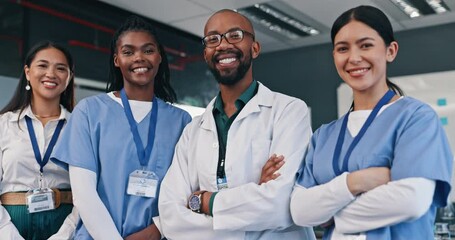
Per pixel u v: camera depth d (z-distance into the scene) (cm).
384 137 122
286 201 138
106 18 365
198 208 148
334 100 471
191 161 162
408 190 110
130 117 174
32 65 191
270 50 507
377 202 113
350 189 118
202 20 392
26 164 179
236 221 138
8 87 305
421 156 114
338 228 121
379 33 127
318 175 134
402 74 439
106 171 165
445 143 119
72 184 160
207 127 163
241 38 157
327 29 427
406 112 124
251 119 158
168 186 159
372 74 128
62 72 194
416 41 434
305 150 149
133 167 168
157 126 178
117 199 164
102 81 361
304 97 489
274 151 150
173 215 150
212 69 160
